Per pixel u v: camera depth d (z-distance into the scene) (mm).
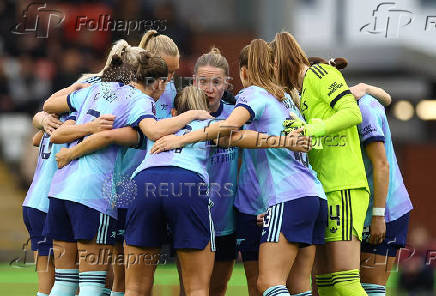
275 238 17359
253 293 19047
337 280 18250
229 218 19500
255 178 18562
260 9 53062
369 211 19469
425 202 47406
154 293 26531
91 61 49156
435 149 47781
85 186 18047
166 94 20219
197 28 53000
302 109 18875
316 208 17578
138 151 19656
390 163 19688
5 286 31109
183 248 17328
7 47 49594
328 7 61250
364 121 19000
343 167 18391
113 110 18406
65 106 19344
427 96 53031
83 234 17984
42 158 20281
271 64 18500
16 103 48844
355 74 54188
